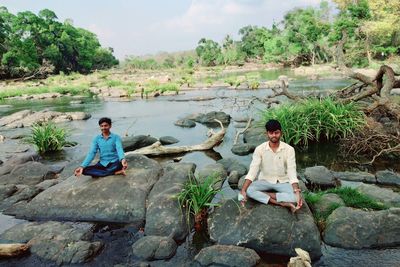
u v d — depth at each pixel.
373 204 5.08
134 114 16.53
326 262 4.09
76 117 15.48
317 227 4.64
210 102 19.70
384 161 7.65
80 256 4.26
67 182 6.21
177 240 4.73
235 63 85.50
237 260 4.08
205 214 5.27
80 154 9.47
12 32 64.38
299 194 4.51
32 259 4.31
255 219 4.57
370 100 12.77
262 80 32.97
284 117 9.42
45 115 15.51
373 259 4.09
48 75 61.78
